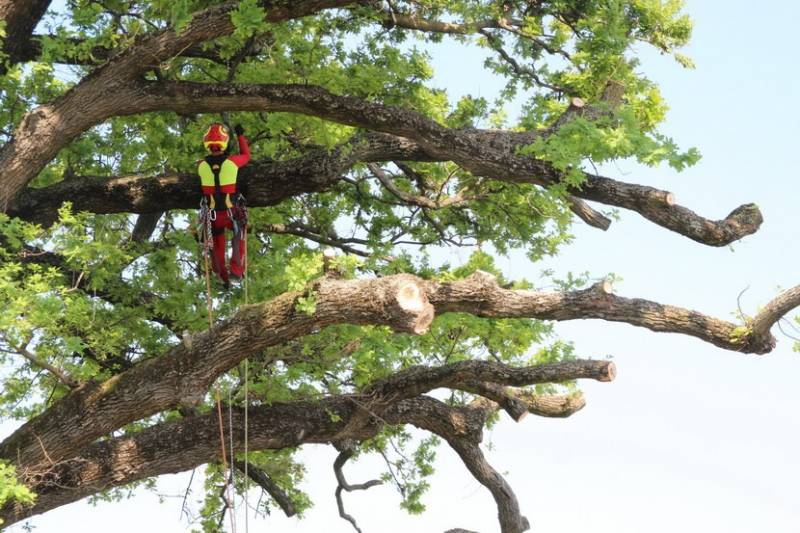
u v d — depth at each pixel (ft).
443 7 72.23
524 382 59.52
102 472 58.03
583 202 70.95
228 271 56.54
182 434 59.98
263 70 59.47
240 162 56.24
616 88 68.13
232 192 55.83
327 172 63.36
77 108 56.34
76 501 58.29
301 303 50.11
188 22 54.44
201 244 60.13
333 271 50.78
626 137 55.93
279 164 63.77
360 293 49.01
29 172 56.75
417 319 48.08
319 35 66.08
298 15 54.95
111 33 55.57
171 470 59.93
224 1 56.54
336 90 59.72
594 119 64.13
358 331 60.54
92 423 54.49
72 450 55.21
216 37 55.47
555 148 56.80
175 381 54.08
